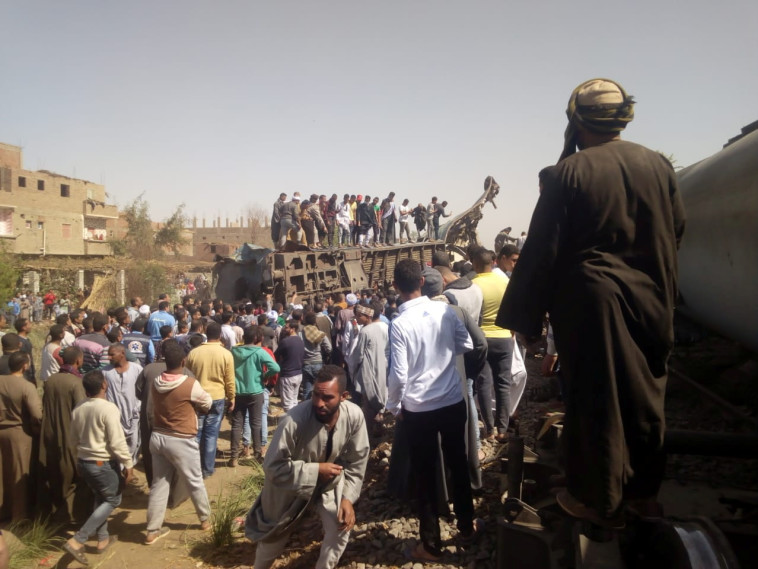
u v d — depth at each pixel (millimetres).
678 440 2279
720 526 2244
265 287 14570
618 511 1637
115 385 6152
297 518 3330
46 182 40438
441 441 3857
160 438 4828
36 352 14641
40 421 5082
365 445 3506
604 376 1582
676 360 5984
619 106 1804
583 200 1682
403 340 3559
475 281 5426
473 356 4145
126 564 4508
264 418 7656
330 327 9672
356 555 3885
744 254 2789
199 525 5234
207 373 6293
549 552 2764
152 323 9297
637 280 1622
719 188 3121
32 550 4613
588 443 1607
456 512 3689
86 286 30516
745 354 5680
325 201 18438
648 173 1693
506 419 5430
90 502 5172
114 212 48031
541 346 7613
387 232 20484
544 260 1723
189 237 58594
